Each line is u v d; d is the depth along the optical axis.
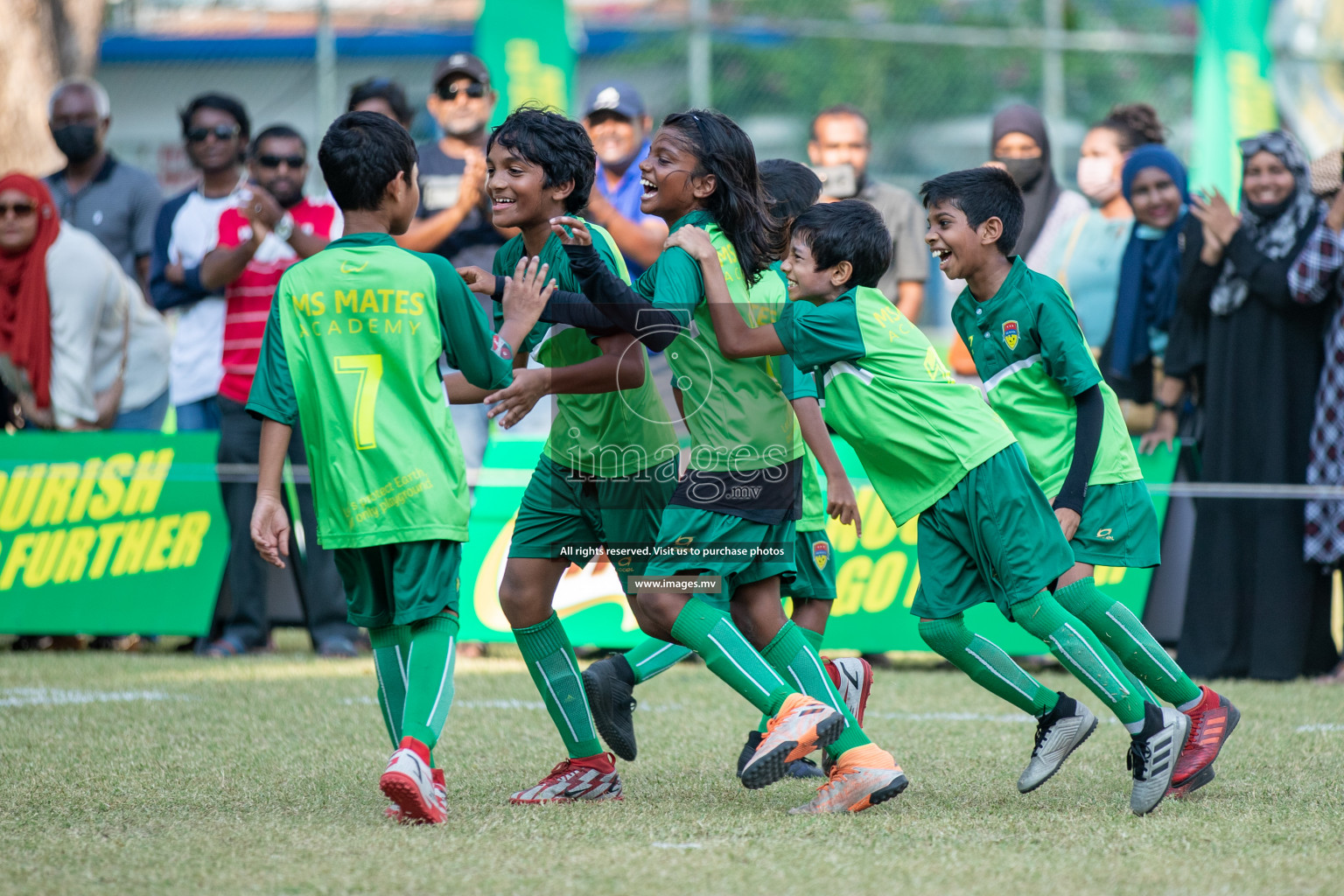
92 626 23.81
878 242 12.38
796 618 14.66
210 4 47.84
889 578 22.56
